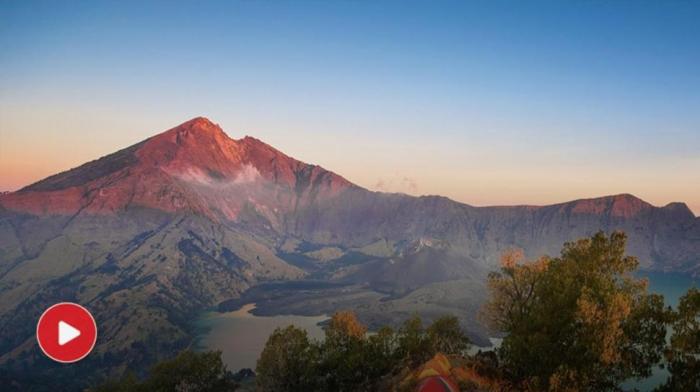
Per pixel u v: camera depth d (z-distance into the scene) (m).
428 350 99.25
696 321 48.09
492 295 74.44
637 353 51.59
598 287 52.47
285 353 98.88
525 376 57.22
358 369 94.56
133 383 107.50
